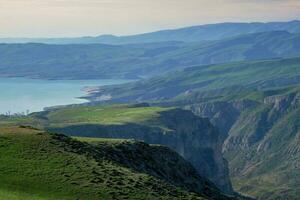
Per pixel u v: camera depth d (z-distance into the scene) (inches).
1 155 3821.4
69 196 3321.9
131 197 3535.9
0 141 4109.3
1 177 3437.5
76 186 3486.7
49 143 4242.1
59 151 4124.0
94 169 3907.5
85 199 3321.9
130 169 4461.1
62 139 4549.7
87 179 3639.3
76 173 3708.2
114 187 3634.4
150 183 4042.8
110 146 5054.1
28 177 3501.5
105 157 4579.2
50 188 3398.1
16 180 3430.1
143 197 3595.0
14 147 4015.8
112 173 3961.6
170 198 3809.1
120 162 4734.3
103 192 3476.9
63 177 3595.0
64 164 3850.9
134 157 5083.7
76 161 3964.1
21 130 4557.1
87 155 4313.5
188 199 3966.5
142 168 4990.2
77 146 4485.7
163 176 5078.7
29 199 3132.4
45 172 3629.4
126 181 3868.1
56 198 3250.5
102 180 3693.4
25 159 3814.0
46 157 3914.9
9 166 3634.4
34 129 4773.6
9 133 4370.1
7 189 3270.2
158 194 3821.4
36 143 4188.0
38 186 3393.2
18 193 3223.4
